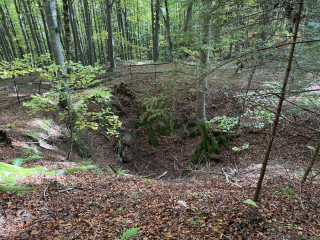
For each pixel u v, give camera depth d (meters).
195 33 4.42
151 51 35.16
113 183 6.67
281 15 3.58
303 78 3.83
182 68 4.34
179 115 12.80
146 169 12.03
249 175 7.50
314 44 3.59
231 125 9.87
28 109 11.62
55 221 4.35
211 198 5.36
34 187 5.54
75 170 7.25
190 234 3.83
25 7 21.70
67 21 11.04
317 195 5.26
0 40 27.27
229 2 3.97
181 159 11.80
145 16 27.66
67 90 9.09
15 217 4.30
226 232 3.81
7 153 7.73
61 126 11.23
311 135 9.15
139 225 4.27
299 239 3.44
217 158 10.22
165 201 5.41
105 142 12.55
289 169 7.53
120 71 19.09
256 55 3.83
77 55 22.31
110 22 19.06
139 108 14.14
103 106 13.66
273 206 4.57
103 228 4.18
